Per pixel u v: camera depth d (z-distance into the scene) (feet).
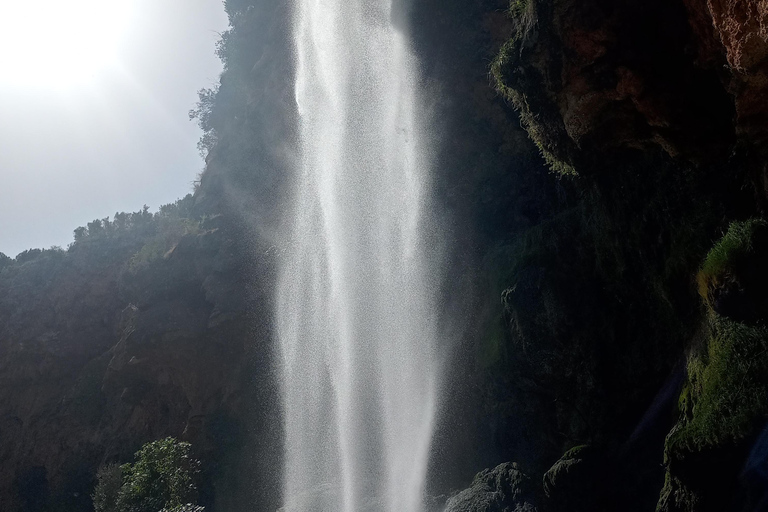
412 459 74.28
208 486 102.68
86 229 185.26
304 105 117.50
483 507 50.55
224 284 120.88
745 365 32.42
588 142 42.60
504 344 60.85
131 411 130.21
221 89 157.69
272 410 107.34
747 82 29.32
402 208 88.94
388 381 83.15
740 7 26.91
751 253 32.81
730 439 31.71
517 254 64.44
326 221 106.01
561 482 45.57
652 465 43.24
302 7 122.72
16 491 141.18
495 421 62.44
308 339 104.47
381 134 95.55
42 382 154.81
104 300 162.09
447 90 84.12
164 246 140.46
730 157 36.14
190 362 117.19
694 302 40.22
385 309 87.45
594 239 51.83
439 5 84.74
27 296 169.17
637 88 36.88
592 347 51.08
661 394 44.65
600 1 36.58
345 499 77.20
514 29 45.80
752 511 30.42
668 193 42.42
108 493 94.12
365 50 100.22
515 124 75.66
